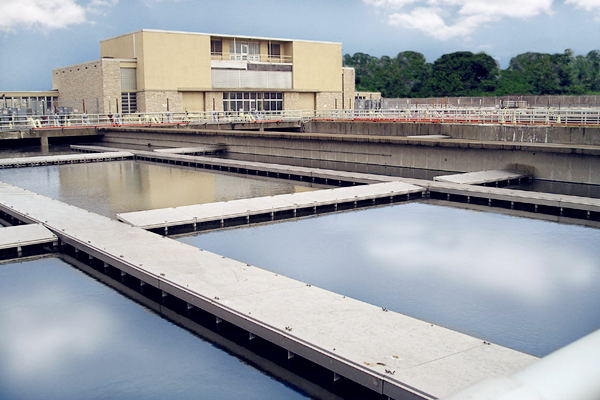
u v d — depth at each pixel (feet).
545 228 62.90
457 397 4.44
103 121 209.56
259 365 32.01
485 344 28.71
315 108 247.09
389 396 24.91
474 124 131.95
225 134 155.43
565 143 113.91
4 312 40.01
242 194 86.99
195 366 32.19
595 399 4.50
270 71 232.94
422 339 29.32
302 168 105.19
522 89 389.80
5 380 31.12
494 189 78.79
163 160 134.41
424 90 411.54
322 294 36.76
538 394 4.39
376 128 159.12
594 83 389.60
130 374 31.53
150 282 41.32
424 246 55.98
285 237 59.47
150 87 209.26
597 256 52.03
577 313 38.68
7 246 51.75
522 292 42.80
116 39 225.76
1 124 198.80
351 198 74.49
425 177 102.27
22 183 100.73
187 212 64.69
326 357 27.73
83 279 46.44
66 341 35.50
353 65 486.79
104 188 94.53
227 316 34.12
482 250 54.39
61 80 240.94
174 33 211.20
